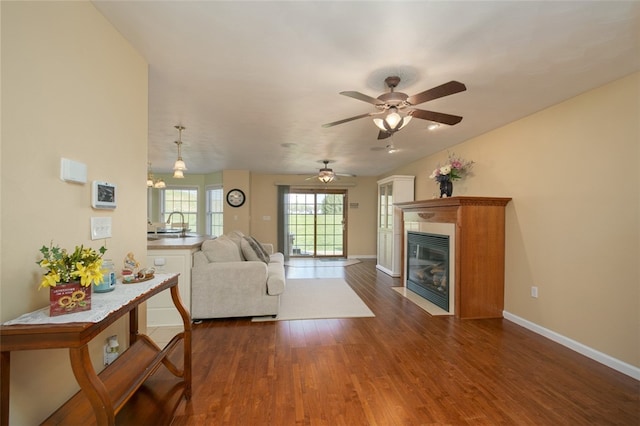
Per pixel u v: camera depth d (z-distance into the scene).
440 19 1.60
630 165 2.25
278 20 1.62
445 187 4.03
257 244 4.60
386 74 2.24
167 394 1.82
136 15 1.58
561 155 2.79
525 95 2.63
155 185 5.40
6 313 1.08
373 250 8.18
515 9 1.52
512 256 3.38
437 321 3.34
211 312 3.29
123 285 1.56
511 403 1.88
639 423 1.70
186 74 2.26
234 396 1.92
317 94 2.62
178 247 3.24
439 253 3.98
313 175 7.88
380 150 4.92
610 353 2.35
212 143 4.46
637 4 1.48
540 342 2.79
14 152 1.10
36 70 1.19
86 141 1.48
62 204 1.33
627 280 2.26
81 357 1.02
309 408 1.81
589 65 2.11
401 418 1.73
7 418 1.02
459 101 2.77
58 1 1.29
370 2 1.47
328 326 3.16
